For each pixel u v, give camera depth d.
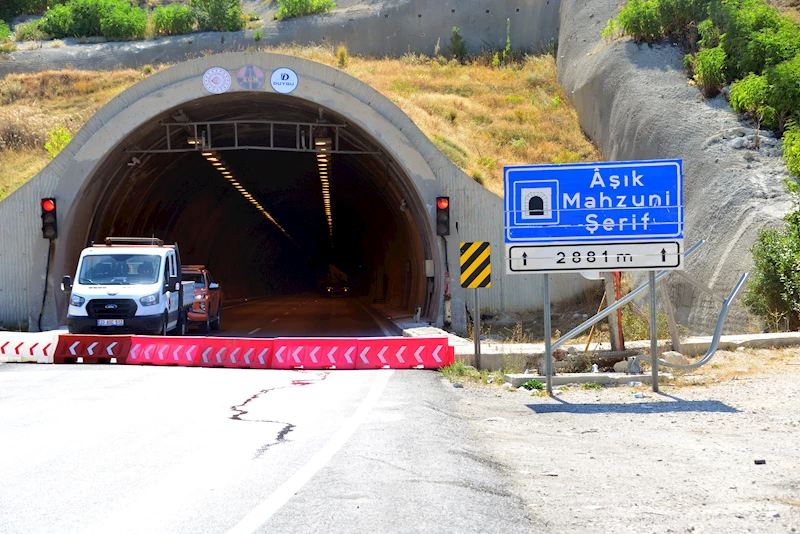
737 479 6.21
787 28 28.47
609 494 5.79
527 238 11.89
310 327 28.91
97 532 4.56
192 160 35.34
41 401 10.62
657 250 11.73
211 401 10.68
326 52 49.53
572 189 11.84
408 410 9.70
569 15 45.44
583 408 10.45
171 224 40.97
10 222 24.88
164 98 25.25
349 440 7.64
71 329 19.62
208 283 26.66
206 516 4.92
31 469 6.34
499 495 5.66
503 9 55.59
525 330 23.91
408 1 57.16
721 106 27.09
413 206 29.64
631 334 18.52
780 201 20.50
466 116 40.31
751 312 18.16
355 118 25.50
